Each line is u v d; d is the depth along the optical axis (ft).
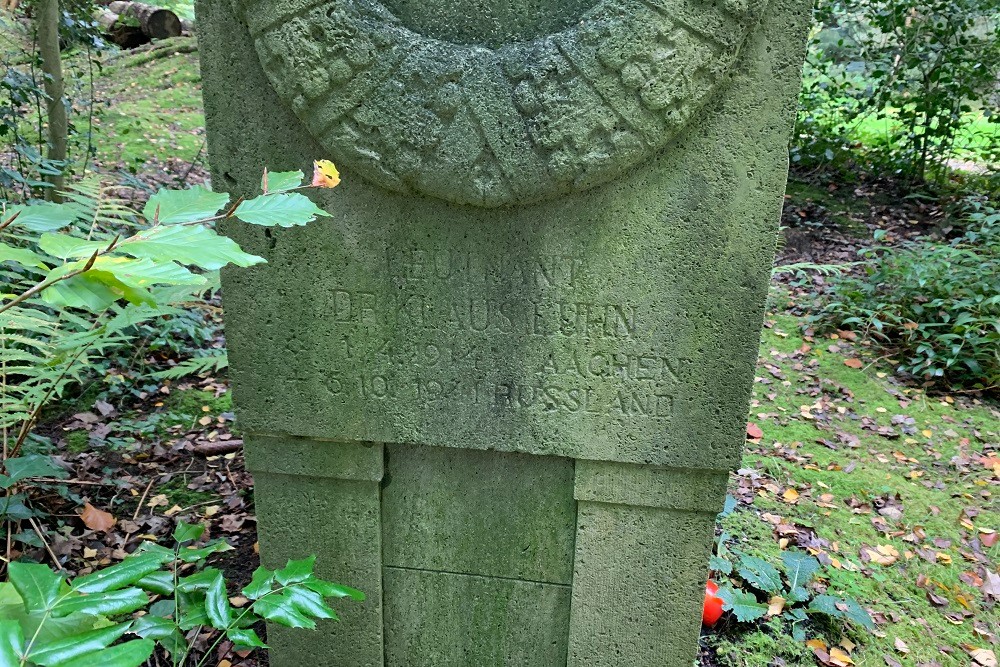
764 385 14.25
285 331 6.24
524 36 5.39
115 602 3.85
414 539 7.00
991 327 14.69
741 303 5.75
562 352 6.04
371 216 5.84
